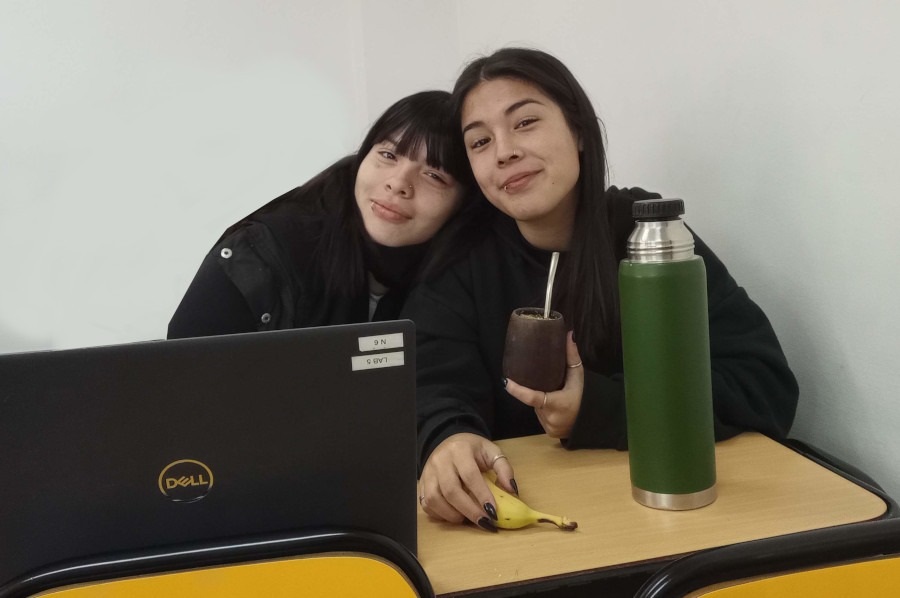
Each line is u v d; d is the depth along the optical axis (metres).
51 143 2.39
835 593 0.57
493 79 1.14
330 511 0.64
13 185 2.38
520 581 0.67
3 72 2.33
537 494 0.88
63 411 0.56
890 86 0.98
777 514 0.79
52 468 0.57
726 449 1.00
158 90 2.46
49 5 2.32
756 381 1.09
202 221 2.56
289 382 0.60
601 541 0.74
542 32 1.99
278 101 2.59
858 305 1.09
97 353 0.56
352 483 0.64
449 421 0.97
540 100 1.13
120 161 2.45
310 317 1.38
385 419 0.63
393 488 0.65
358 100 2.63
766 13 1.19
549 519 0.77
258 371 0.59
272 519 0.62
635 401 0.81
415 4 2.57
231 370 0.58
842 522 0.76
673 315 0.77
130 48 2.41
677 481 0.80
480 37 2.42
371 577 0.60
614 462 0.98
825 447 1.19
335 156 2.65
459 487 0.80
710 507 0.81
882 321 1.05
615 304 1.18
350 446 0.63
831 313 1.14
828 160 1.11
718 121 1.34
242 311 1.35
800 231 1.18
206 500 0.60
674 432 0.79
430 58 2.61
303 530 0.62
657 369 0.78
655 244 0.77
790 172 1.19
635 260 0.79
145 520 0.60
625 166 1.68
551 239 1.27
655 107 1.53
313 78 2.61
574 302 1.20
